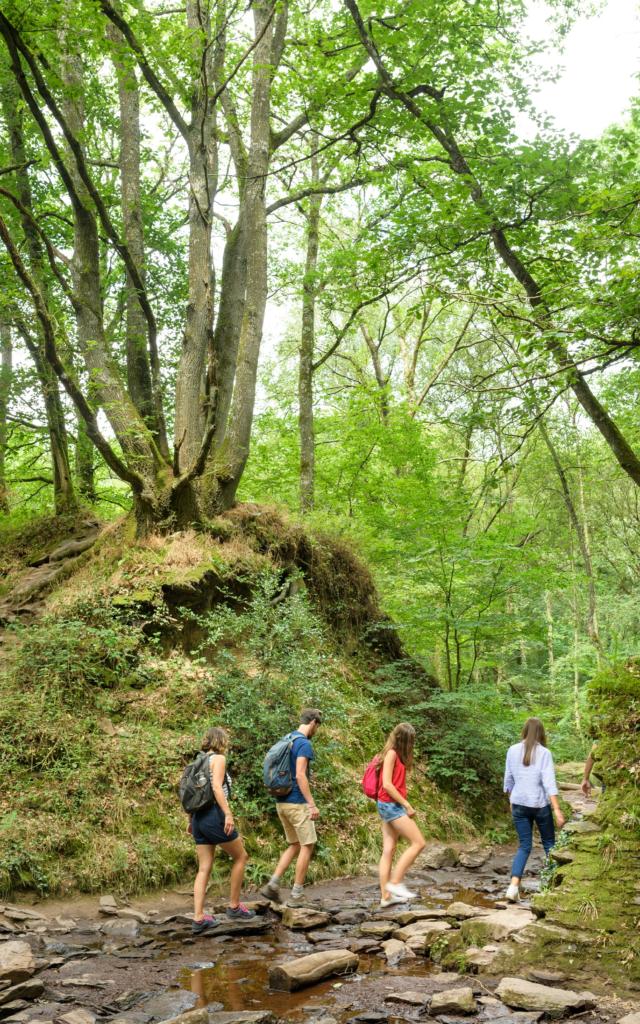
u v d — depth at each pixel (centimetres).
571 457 2386
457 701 1214
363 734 1133
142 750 866
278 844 853
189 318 1312
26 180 1466
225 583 1135
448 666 1326
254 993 477
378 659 1366
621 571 2631
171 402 1694
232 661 1009
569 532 2316
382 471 1917
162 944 584
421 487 1447
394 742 719
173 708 948
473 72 1282
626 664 610
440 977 492
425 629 1352
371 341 2597
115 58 1106
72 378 1032
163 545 1136
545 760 724
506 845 1093
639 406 1484
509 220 1176
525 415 984
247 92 1578
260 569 1181
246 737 936
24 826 724
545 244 1160
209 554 1133
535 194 1145
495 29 1339
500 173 1146
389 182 1443
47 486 1936
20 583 1252
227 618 1029
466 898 741
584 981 459
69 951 559
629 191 822
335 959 512
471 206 1134
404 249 1195
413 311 1184
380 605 1484
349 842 911
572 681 2575
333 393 2189
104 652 970
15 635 1048
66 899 691
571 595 2595
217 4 1258
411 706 1187
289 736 744
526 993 435
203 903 678
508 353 1697
